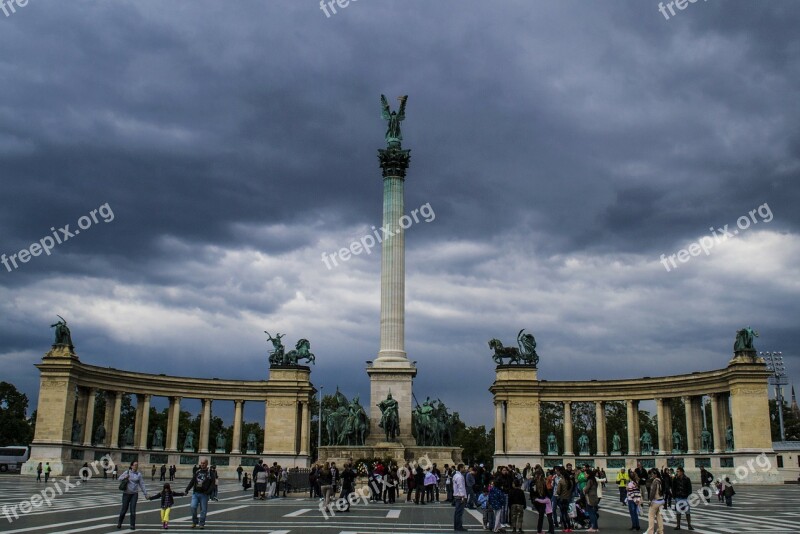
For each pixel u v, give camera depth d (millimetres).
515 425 112750
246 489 76688
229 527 35969
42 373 99188
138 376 111000
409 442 89125
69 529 33562
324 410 159250
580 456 112250
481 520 43344
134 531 33469
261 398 118750
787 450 134125
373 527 37156
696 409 107500
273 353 121438
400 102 101000
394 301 93438
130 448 109688
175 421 114938
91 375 104375
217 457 115812
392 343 92375
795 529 38719
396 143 99062
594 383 113500
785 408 190000
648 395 110062
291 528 35875
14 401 141500
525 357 115375
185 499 57531
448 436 91938
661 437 108062
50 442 96875
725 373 100062
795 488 87250
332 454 85312
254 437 118875
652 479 34875
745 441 96312
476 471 52844
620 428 168375
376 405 90312
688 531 37812
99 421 161375
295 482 68688
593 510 37906
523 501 36562
